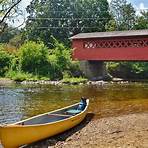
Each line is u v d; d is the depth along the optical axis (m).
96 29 87.50
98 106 25.14
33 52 56.97
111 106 25.20
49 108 25.42
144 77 62.81
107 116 21.08
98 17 90.25
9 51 62.97
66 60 56.12
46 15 86.19
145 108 24.20
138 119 19.69
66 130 17.25
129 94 33.78
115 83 49.66
